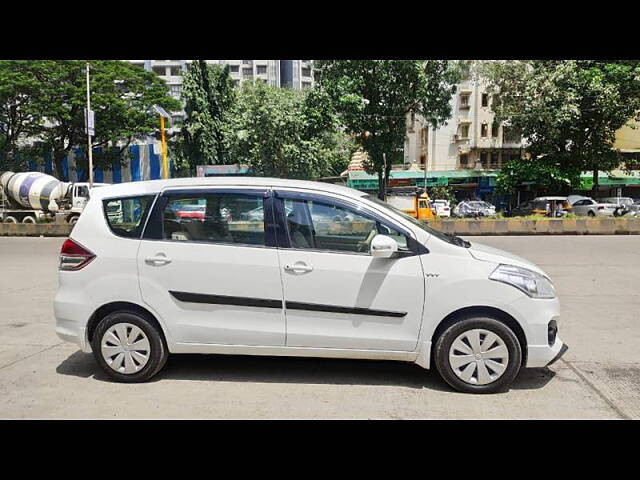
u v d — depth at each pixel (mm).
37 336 5320
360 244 3807
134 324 3906
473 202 30516
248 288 3787
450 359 3688
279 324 3789
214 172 29594
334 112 23078
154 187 4035
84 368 4309
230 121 30281
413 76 22203
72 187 24094
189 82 30734
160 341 3916
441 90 23000
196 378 4047
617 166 29250
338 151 31562
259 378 4039
